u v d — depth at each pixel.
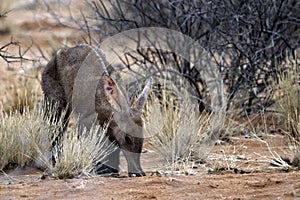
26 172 18.48
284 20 25.88
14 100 24.94
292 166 18.69
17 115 20.84
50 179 17.59
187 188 15.94
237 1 25.36
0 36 43.34
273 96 25.12
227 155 20.19
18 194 15.58
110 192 15.64
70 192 15.70
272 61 25.50
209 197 15.16
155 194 15.42
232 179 16.73
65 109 19.75
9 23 44.50
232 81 25.91
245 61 26.05
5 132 19.00
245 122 24.31
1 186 16.31
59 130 19.36
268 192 15.45
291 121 21.64
